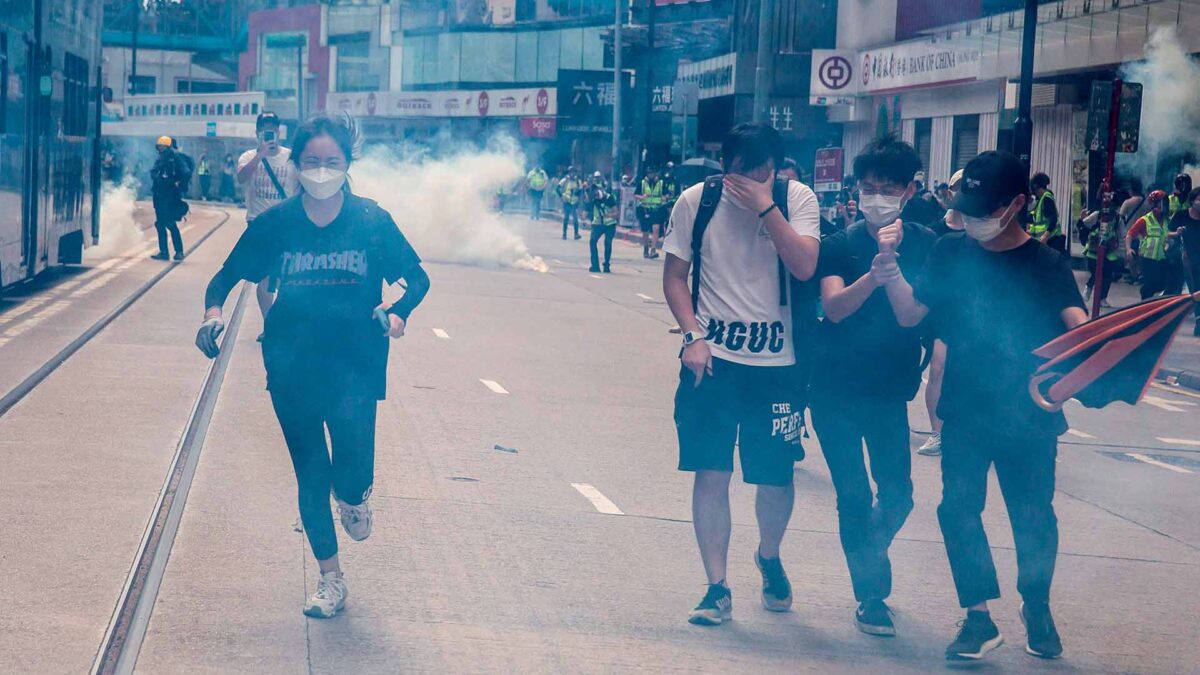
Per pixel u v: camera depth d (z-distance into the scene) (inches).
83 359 492.7
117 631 211.5
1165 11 981.2
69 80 823.7
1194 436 471.2
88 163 920.3
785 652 220.8
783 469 231.5
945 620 243.8
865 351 230.7
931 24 1515.7
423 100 2783.0
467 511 302.5
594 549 277.1
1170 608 257.1
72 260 892.6
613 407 455.2
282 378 224.7
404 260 227.1
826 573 269.7
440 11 2837.1
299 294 224.7
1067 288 213.5
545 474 345.4
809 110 1811.0
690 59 2118.6
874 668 215.5
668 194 1359.5
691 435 230.8
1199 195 743.7
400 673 200.2
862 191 223.6
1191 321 845.8
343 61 3216.0
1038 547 220.8
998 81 1290.6
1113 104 693.3
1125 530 322.3
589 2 2554.1
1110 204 702.5
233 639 210.7
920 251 234.1
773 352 227.1
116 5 4018.2
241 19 3927.2
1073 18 1089.4
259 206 546.9
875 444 234.1
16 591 227.6
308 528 226.1
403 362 533.0
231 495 303.3
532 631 223.6
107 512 282.7
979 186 207.8
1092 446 442.3
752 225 225.5
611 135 2410.2
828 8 1812.3
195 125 2748.5
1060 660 223.8
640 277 1086.4
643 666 209.6
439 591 242.5
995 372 215.6
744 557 277.6
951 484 220.1
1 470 315.9
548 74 2647.6
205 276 863.1
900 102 1525.6
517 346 604.1
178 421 385.7
